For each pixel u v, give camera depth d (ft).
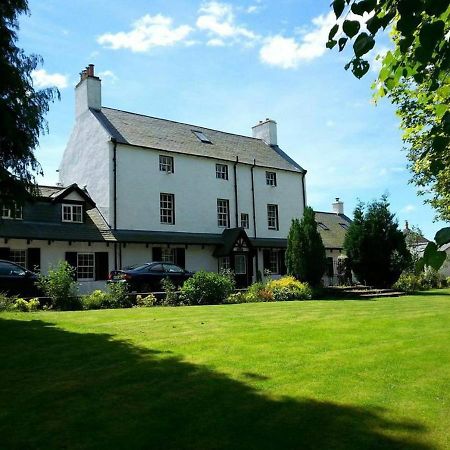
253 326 32.53
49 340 27.14
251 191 100.83
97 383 18.76
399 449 13.00
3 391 17.83
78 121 87.86
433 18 10.36
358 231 84.58
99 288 73.82
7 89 29.53
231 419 15.07
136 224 80.89
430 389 18.06
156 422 14.85
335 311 42.96
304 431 14.15
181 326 32.55
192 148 92.94
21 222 68.18
